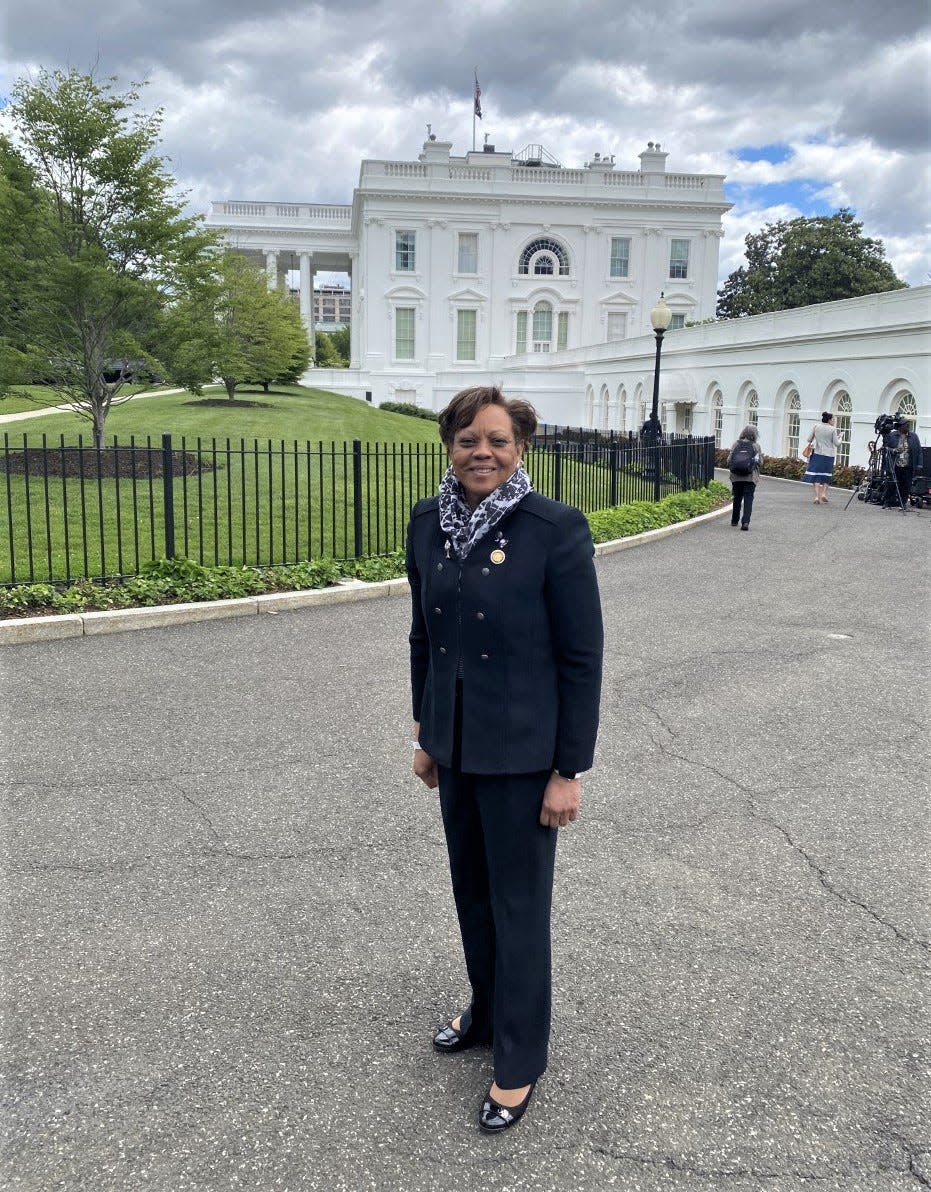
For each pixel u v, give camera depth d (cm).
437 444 2428
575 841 424
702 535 1455
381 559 1035
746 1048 288
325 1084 271
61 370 1562
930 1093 270
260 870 393
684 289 5944
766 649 770
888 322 2262
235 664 696
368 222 5625
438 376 5628
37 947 336
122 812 446
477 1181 238
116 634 780
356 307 6606
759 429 2975
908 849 419
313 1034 292
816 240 5438
